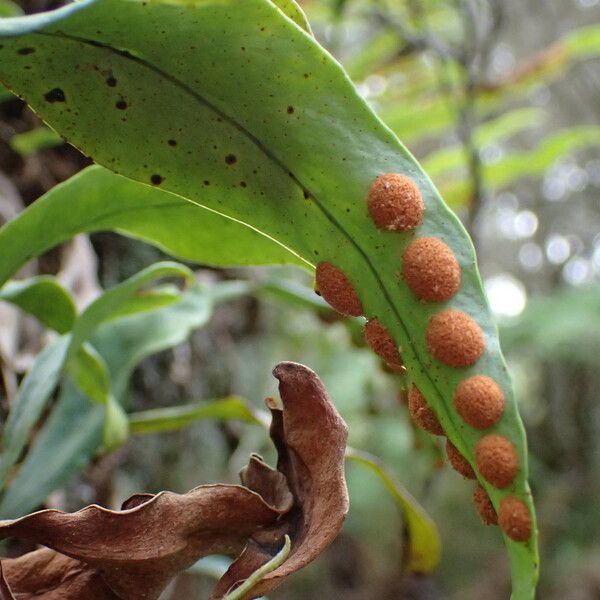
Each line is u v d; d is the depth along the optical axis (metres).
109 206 0.07
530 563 0.06
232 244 0.08
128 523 0.06
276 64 0.05
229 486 0.06
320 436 0.06
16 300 0.08
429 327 0.06
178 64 0.05
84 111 0.06
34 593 0.06
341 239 0.06
